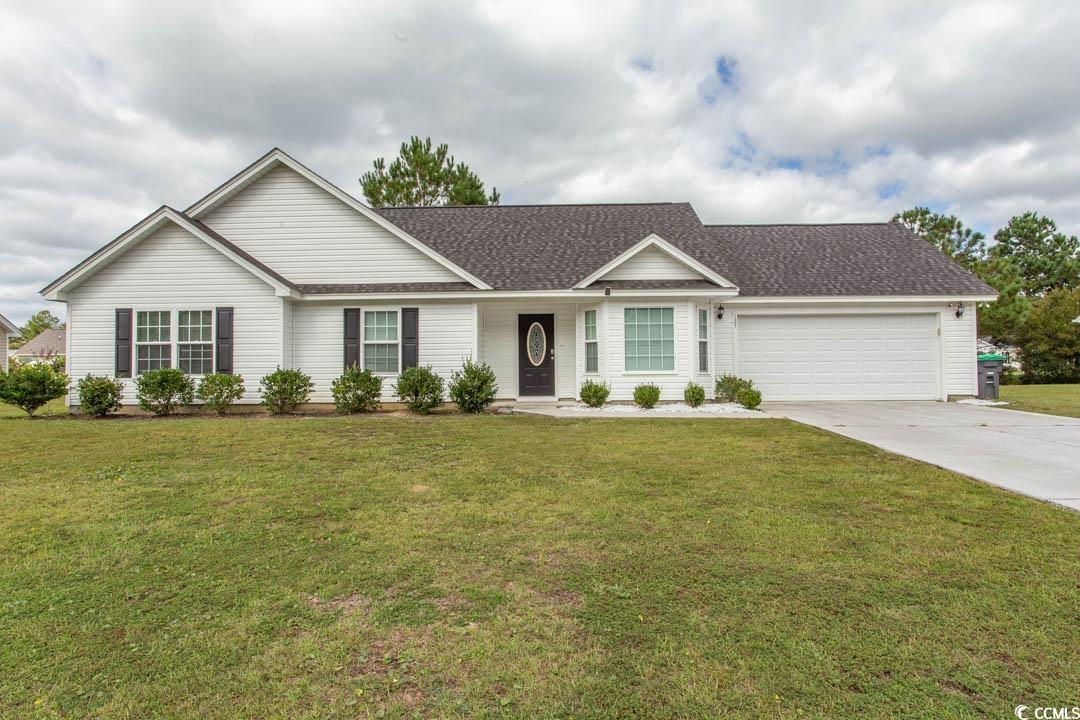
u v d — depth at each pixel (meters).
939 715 2.24
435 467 6.76
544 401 14.54
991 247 38.28
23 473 6.51
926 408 13.16
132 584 3.54
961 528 4.48
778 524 4.59
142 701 2.37
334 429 9.60
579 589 3.43
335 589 3.46
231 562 3.89
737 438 8.69
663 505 5.14
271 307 12.80
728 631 2.90
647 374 13.37
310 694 2.41
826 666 2.58
